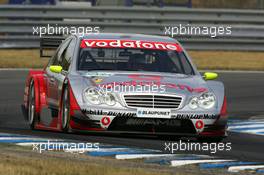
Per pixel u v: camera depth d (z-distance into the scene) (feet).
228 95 173.47
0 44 254.27
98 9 260.42
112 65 109.81
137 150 96.12
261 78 207.00
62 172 73.61
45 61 230.68
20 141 100.89
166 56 112.88
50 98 114.21
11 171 72.95
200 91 103.71
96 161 85.25
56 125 109.91
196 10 263.29
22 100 155.53
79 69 108.58
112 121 99.91
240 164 88.74
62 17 259.19
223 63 237.04
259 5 312.29
